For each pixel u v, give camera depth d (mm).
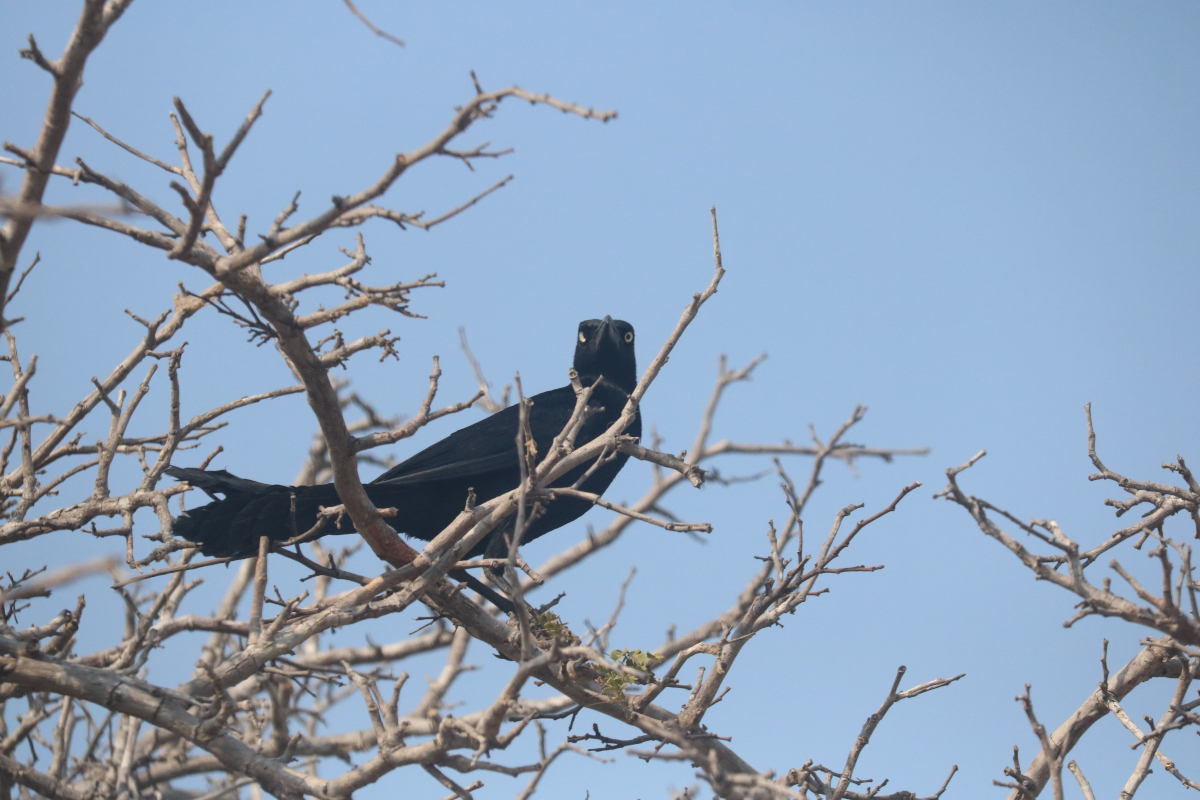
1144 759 9438
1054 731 11023
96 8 7117
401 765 8742
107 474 10508
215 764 14578
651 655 11000
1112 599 8039
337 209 7484
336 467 9609
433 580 9695
